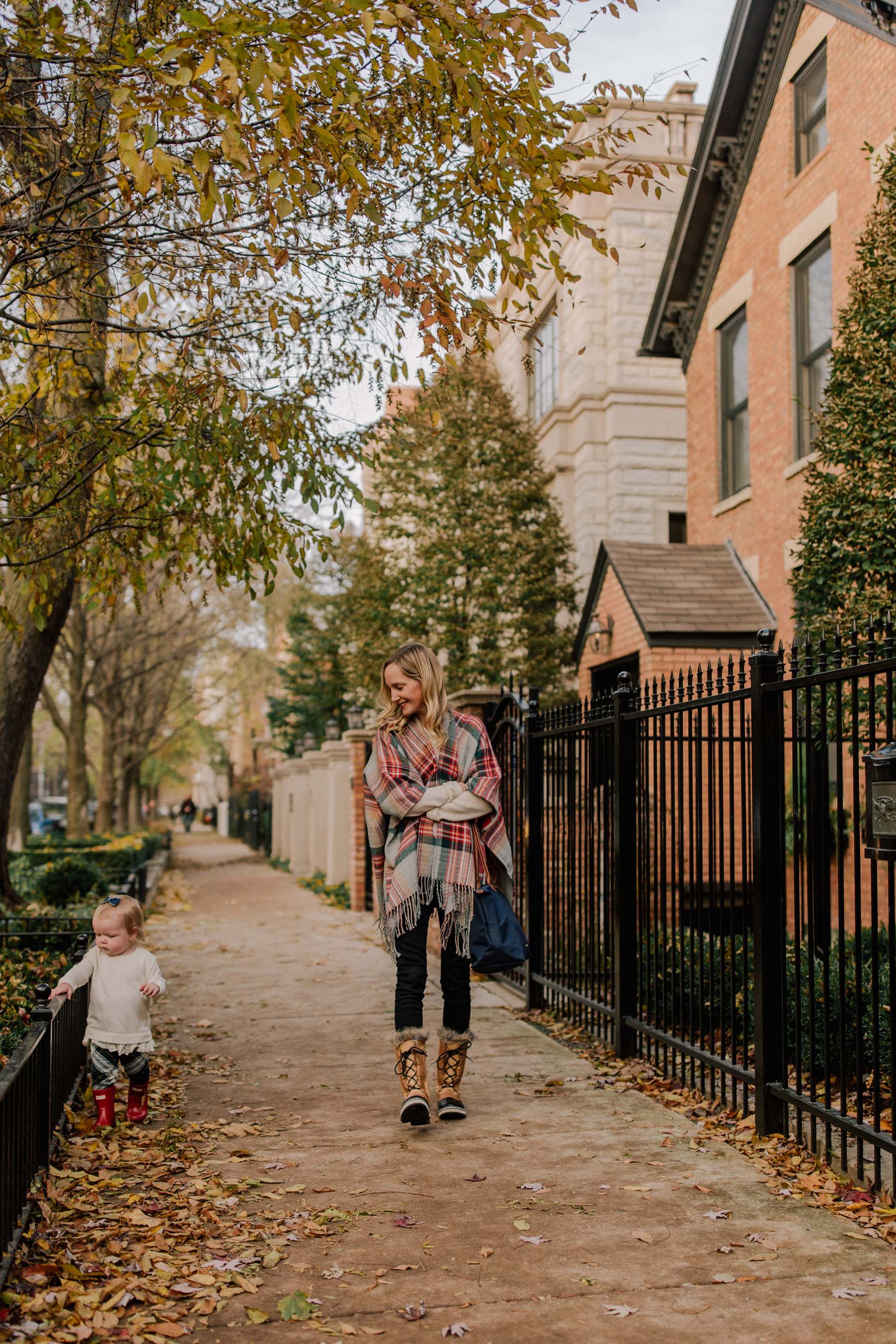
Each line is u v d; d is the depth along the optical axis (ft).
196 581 80.74
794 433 36.70
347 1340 9.29
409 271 17.61
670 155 58.08
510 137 14.84
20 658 31.24
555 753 24.73
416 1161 14.05
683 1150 14.42
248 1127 15.48
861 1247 11.19
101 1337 9.21
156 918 45.98
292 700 100.42
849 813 28.17
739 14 38.04
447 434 53.16
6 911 34.55
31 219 17.98
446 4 12.98
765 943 14.71
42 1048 12.94
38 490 19.74
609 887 21.50
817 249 35.91
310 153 15.29
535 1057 20.04
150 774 167.43
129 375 20.08
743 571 39.83
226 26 12.01
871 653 12.64
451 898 15.56
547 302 64.44
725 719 34.35
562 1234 11.56
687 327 45.65
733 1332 9.42
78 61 15.57
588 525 57.88
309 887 62.85
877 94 31.81
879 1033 12.53
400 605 54.70
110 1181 13.12
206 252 18.79
